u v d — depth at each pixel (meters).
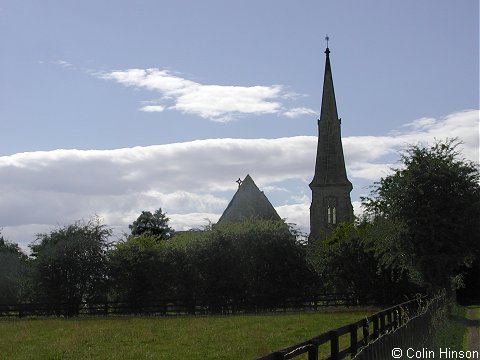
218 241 57.84
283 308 56.41
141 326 41.00
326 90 108.50
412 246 42.06
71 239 60.25
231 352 26.16
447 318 34.22
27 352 27.94
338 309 53.50
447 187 41.47
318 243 65.50
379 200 43.25
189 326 39.94
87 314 56.72
